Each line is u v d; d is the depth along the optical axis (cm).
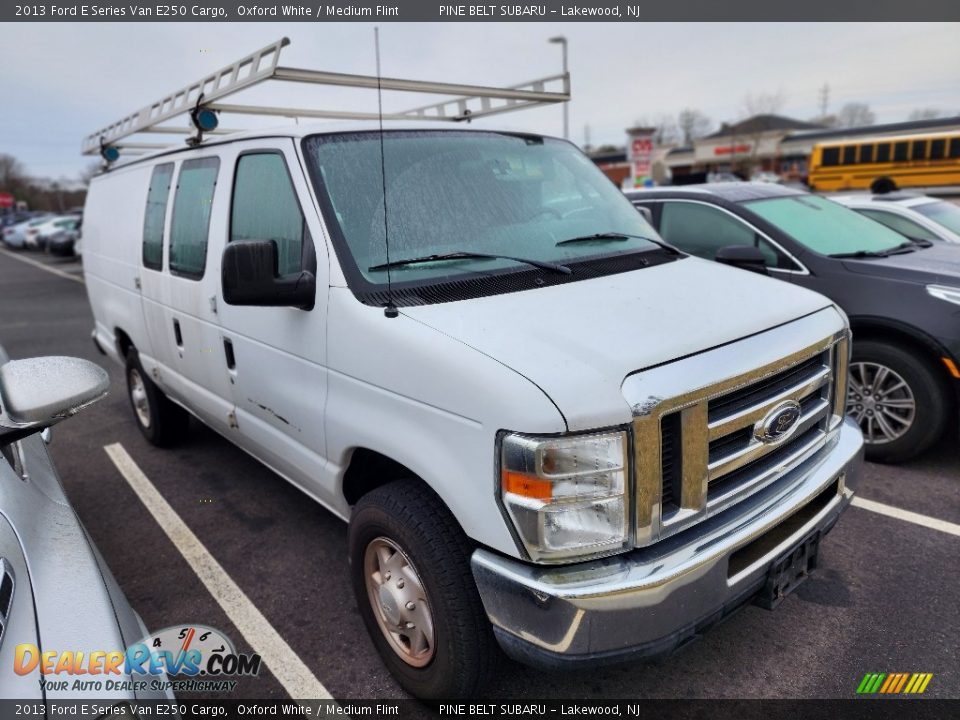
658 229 557
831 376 264
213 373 362
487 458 200
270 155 305
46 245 2747
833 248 479
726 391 212
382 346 234
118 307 495
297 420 290
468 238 283
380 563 258
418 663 247
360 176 284
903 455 432
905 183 3161
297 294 265
